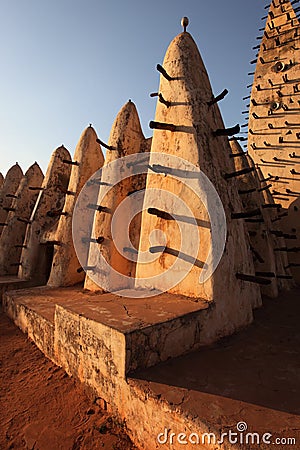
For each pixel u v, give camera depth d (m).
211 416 2.26
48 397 3.80
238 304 4.46
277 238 8.48
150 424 2.61
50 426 3.27
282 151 10.23
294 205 9.63
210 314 3.89
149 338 3.17
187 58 5.30
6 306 7.61
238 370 3.08
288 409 2.34
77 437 3.04
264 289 6.95
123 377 2.97
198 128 4.76
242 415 2.27
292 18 10.86
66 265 8.33
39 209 10.40
